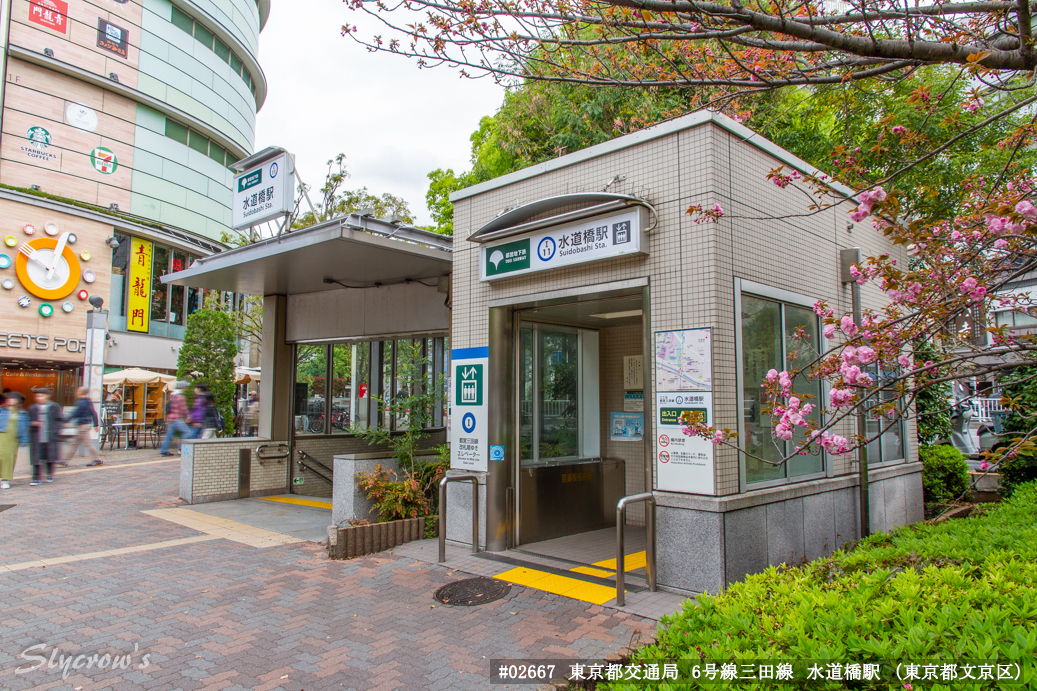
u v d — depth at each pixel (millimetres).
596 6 4414
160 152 24797
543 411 7570
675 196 5691
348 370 12742
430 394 8578
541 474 7324
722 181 5605
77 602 5230
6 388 20266
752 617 2551
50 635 4539
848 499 6984
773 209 6309
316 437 12141
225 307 21828
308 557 6676
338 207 18906
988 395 4086
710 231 5410
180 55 25625
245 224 9859
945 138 6508
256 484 11117
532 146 14250
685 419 4121
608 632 4500
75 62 21969
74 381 21656
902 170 3451
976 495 9477
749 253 5863
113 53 23062
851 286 7531
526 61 5508
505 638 4430
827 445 3537
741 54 5211
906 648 2027
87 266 21766
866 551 4270
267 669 3990
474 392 7176
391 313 10344
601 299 6418
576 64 5094
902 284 3625
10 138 20516
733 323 5539
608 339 8516
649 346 5723
